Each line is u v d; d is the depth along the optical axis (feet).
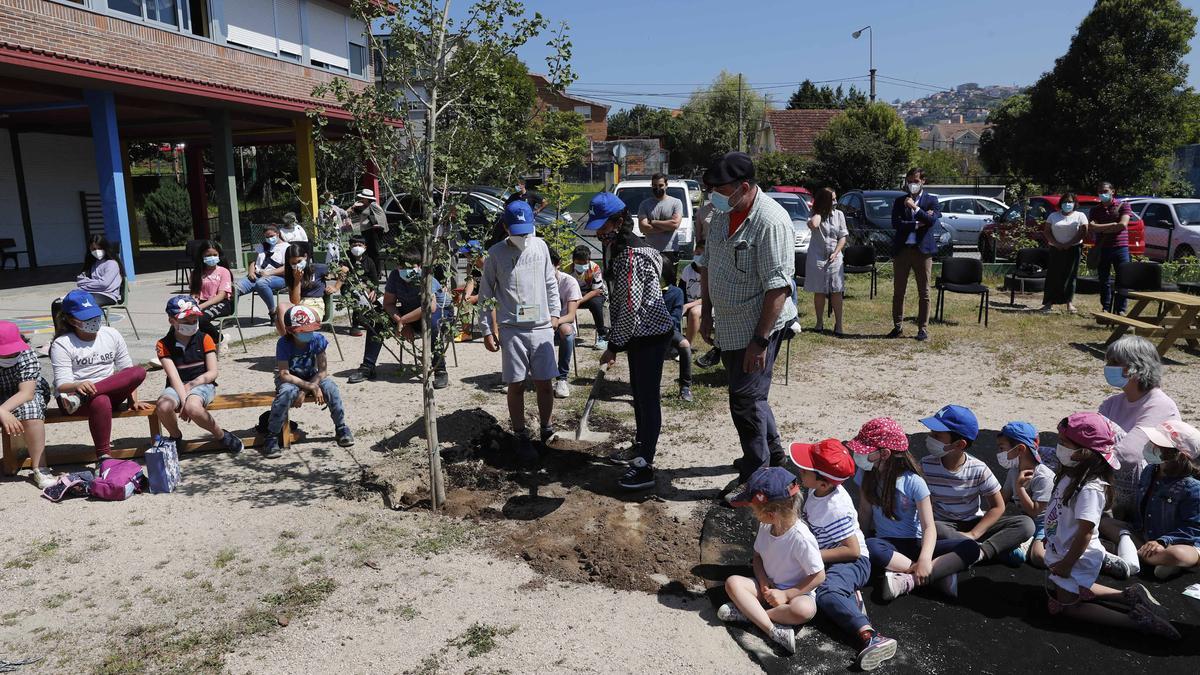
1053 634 11.66
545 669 10.77
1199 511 12.97
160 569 13.46
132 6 49.08
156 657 11.02
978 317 34.60
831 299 33.68
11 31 40.45
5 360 16.26
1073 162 95.66
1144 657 11.07
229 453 18.93
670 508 15.90
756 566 12.29
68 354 17.43
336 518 15.40
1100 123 92.32
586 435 19.97
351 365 27.48
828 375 25.72
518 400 18.07
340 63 71.87
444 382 24.59
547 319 18.13
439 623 11.86
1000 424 20.67
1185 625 11.83
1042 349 28.94
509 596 12.64
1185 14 90.99
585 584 13.02
